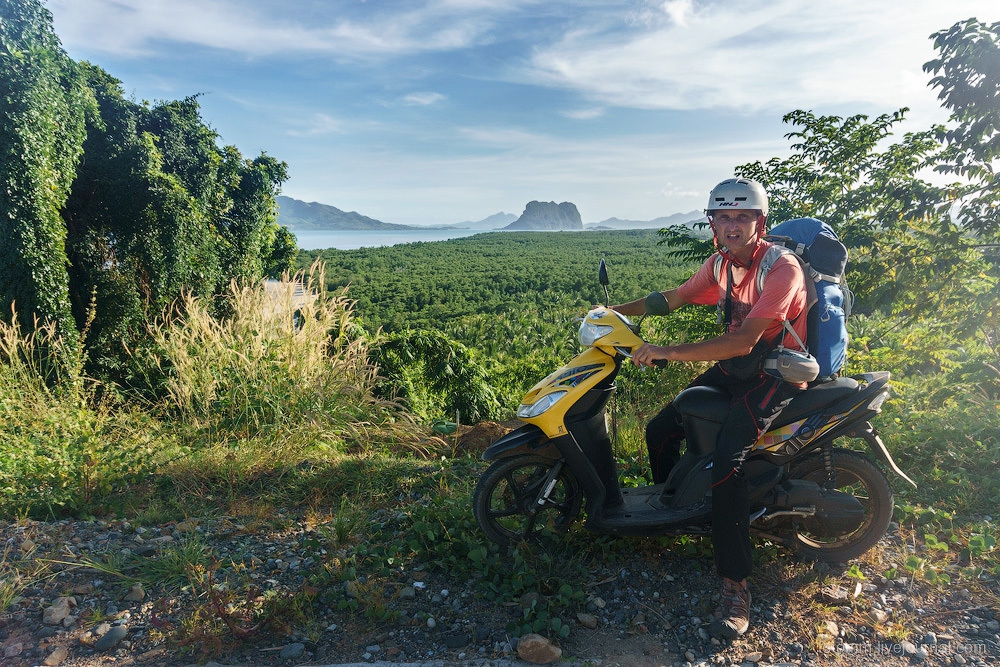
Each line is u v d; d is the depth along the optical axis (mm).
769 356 2922
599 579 3203
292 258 20250
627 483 4277
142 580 3143
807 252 3041
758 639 2746
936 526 3623
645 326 8648
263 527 3857
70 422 5801
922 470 4277
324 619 2883
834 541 3352
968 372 5832
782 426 3057
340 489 4496
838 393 3064
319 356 6633
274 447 5273
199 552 3361
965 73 6480
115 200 12703
